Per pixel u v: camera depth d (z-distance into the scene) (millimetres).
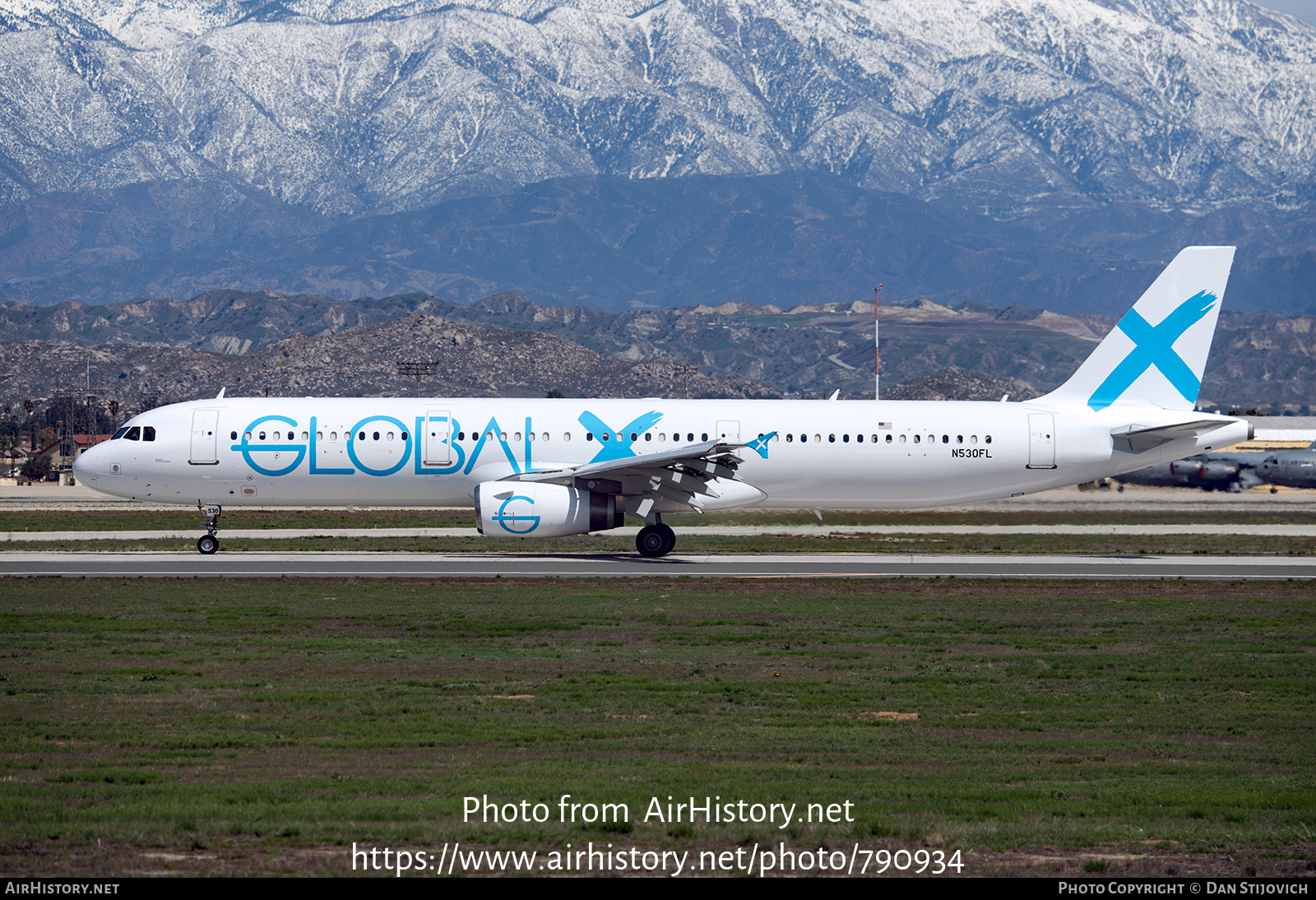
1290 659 99375
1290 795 58156
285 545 188875
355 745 68062
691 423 171750
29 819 51906
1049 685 88312
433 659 95625
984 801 57188
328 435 168750
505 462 169000
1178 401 179375
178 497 171500
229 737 69188
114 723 72688
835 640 106312
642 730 72438
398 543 193500
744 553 181000
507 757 65688
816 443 172875
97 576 146500
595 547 189875
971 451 174500
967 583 146750
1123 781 61625
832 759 65938
